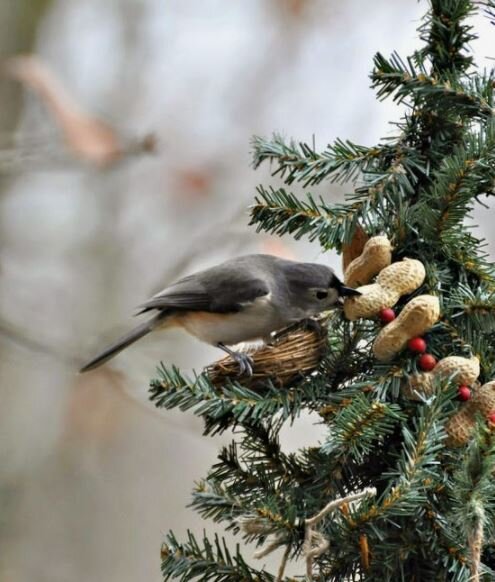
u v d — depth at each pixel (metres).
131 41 19.06
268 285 8.48
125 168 18.22
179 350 17.22
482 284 7.12
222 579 6.59
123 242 18.97
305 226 7.29
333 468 6.60
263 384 6.98
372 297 6.91
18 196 18.08
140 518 18.58
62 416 16.88
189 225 18.38
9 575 17.11
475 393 6.65
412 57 7.46
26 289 17.64
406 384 6.72
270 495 6.78
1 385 18.03
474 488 5.75
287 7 17.20
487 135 6.96
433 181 7.30
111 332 14.15
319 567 6.76
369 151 7.54
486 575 6.39
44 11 17.95
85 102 18.58
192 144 17.67
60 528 18.12
